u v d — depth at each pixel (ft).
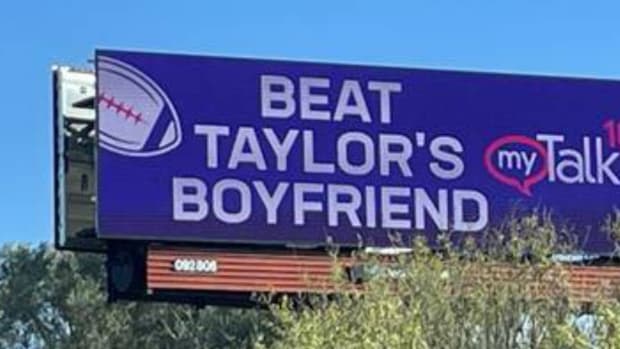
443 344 41.93
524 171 92.43
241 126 88.43
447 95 92.22
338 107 90.07
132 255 87.76
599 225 91.81
